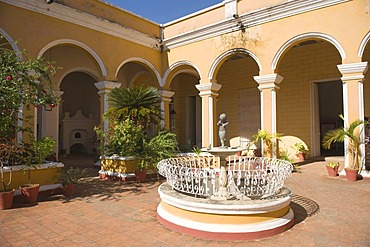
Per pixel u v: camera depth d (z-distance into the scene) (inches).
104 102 390.3
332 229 157.5
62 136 650.8
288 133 477.7
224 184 166.7
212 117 416.2
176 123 645.3
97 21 381.7
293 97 475.8
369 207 198.4
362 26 292.4
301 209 195.0
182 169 184.9
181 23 459.5
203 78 424.5
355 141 287.0
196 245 138.0
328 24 313.1
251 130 527.5
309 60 462.9
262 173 176.4
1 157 215.2
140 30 448.8
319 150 471.5
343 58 302.4
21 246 139.6
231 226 144.8
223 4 404.5
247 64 535.5
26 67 232.1
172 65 464.4
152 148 310.5
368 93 406.0
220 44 406.0
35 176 236.7
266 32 361.1
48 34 331.3
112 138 326.0
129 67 589.9
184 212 157.2
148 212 193.2
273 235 148.3
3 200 199.2
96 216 185.2
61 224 170.1
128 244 140.5
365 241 141.3
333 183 277.0
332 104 580.7
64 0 347.6
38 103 238.5
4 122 219.3
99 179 318.7
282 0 350.9
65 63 482.6
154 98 332.2
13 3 301.4
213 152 203.9
